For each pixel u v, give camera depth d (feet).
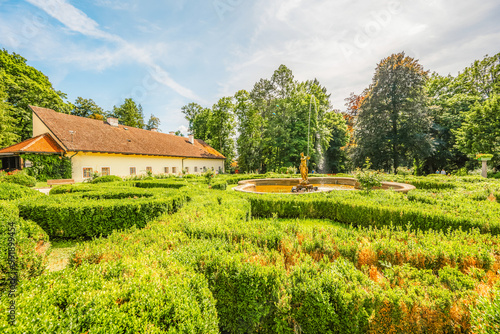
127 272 6.91
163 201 21.07
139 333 4.87
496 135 63.98
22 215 17.78
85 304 5.13
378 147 85.20
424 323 5.49
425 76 83.66
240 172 131.54
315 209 22.52
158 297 5.70
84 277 6.43
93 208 18.39
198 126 145.18
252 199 24.25
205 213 15.58
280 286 6.92
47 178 54.13
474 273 7.04
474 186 27.45
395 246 8.92
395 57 85.20
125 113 150.00
